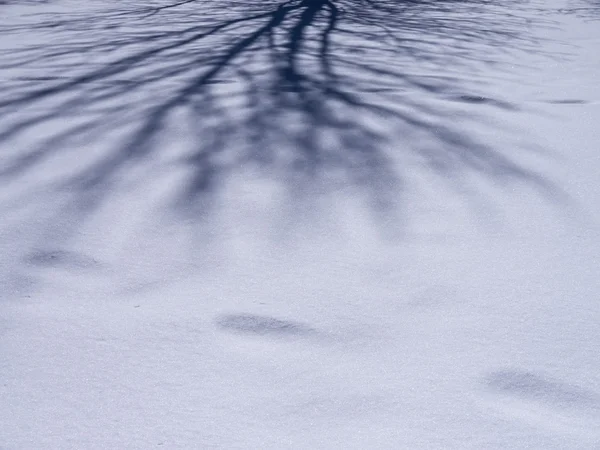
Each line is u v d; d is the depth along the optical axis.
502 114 4.69
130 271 2.40
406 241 2.67
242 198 3.05
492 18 11.45
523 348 2.00
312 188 3.19
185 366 1.89
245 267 2.44
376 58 7.01
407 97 5.16
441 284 2.35
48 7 11.54
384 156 3.69
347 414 1.71
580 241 2.70
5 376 1.83
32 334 2.02
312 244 2.63
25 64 6.27
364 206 3.00
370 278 2.38
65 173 3.32
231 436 1.64
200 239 2.65
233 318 2.13
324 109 4.66
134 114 4.42
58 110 4.52
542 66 6.85
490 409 1.74
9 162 3.46
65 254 2.51
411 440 1.63
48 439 1.62
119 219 2.81
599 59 7.36
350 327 2.09
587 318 2.17
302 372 1.87
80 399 1.76
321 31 9.04
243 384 1.82
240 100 4.86
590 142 4.03
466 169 3.51
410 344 2.01
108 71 5.94
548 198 3.14
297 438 1.63
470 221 2.87
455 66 6.69
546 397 1.79
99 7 11.87
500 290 2.32
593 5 14.24
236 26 9.39
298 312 2.17
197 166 3.45
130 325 2.08
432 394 1.79
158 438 1.63
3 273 2.36
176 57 6.74
